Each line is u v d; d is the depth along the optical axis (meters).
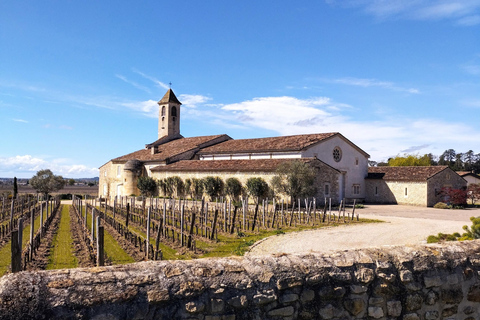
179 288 4.21
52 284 3.71
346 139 46.59
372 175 48.56
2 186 107.81
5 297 3.42
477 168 111.56
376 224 25.59
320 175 38.91
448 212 34.47
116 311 3.87
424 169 44.91
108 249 17.84
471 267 6.09
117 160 64.81
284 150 43.47
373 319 5.25
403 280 5.47
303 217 28.67
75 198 48.62
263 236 20.75
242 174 42.22
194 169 48.34
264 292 4.62
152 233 22.83
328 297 5.01
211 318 4.33
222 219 28.34
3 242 19.50
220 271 4.53
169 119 68.44
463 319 5.96
